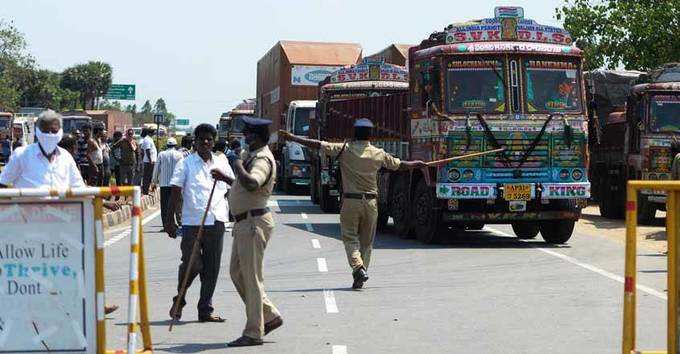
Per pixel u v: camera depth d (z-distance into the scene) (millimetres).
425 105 21578
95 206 8328
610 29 44844
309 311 12969
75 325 8367
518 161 21031
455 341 10984
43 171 10727
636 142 28734
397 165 15109
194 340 11055
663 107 28344
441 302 13727
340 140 29500
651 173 28266
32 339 8375
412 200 22812
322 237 23688
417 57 22203
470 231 26484
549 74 21234
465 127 20875
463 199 21266
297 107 40438
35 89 136375
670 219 8695
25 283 8352
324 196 32406
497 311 12992
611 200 30734
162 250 20906
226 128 63562
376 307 13289
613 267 17797
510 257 19312
